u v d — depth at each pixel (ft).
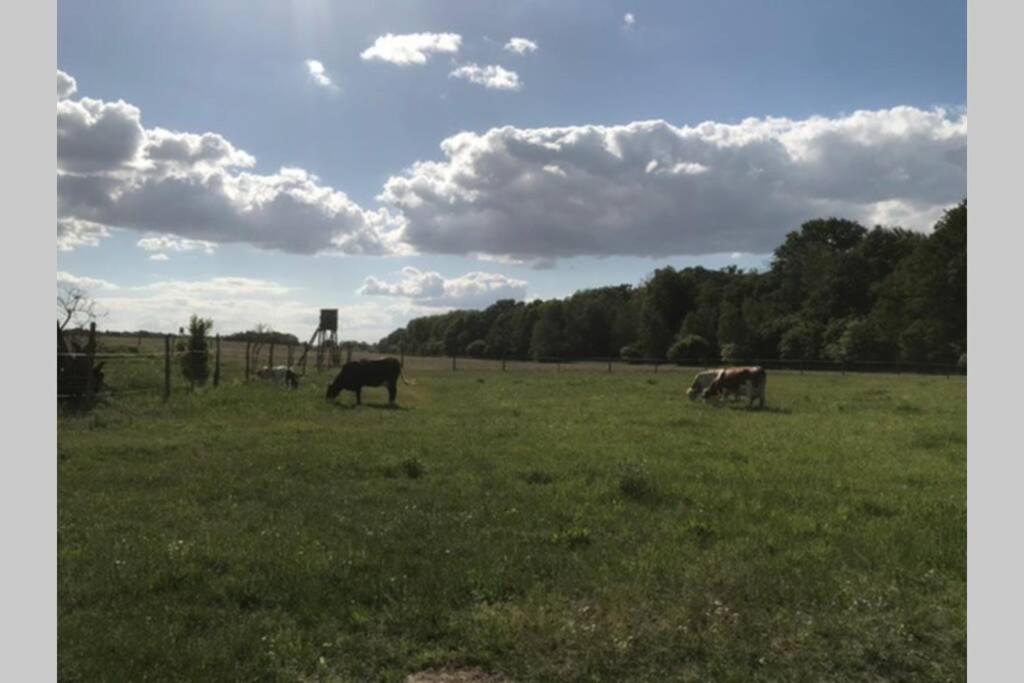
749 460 44.75
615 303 395.75
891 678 17.33
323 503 33.12
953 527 28.71
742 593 21.65
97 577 22.99
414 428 58.95
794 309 322.75
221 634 19.19
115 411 66.64
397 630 19.54
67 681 16.93
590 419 67.15
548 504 32.65
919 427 61.41
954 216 235.20
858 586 22.29
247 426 59.82
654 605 20.76
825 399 94.94
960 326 229.45
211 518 30.66
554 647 18.47
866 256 305.12
